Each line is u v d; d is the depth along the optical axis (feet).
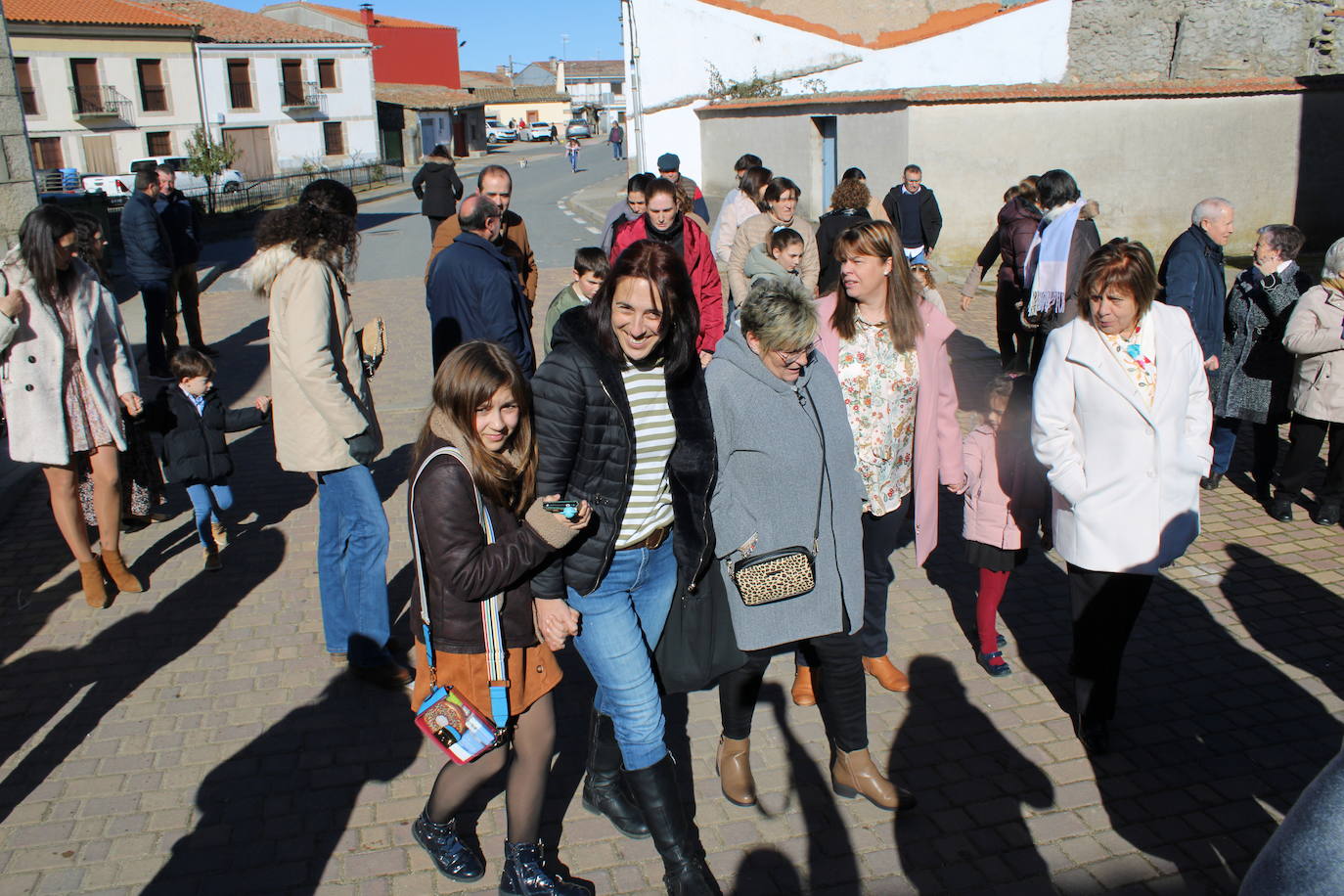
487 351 9.25
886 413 12.94
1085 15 68.49
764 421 10.93
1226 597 17.08
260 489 22.74
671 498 10.59
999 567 14.29
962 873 10.98
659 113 86.33
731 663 11.20
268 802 12.20
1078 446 12.53
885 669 14.53
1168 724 13.62
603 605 10.33
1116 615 12.60
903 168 52.11
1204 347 19.62
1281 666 14.98
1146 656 15.30
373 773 12.75
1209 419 12.67
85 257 17.16
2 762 13.00
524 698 9.92
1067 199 23.16
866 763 11.96
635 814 11.68
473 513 9.32
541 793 10.50
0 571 18.76
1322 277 18.28
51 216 15.70
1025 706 14.06
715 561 11.09
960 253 53.06
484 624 9.55
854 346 12.85
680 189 19.39
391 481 23.13
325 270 13.37
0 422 24.12
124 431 18.86
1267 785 12.36
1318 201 57.52
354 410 13.41
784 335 10.43
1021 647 15.66
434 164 52.06
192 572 18.53
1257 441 20.88
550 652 10.27
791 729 13.69
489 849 11.44
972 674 14.90
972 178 52.34
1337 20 60.75
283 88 162.20
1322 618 16.34
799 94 79.25
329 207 13.51
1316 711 13.87
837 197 23.24
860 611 11.60
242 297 49.34
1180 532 12.41
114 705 14.26
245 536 20.12
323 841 11.51
